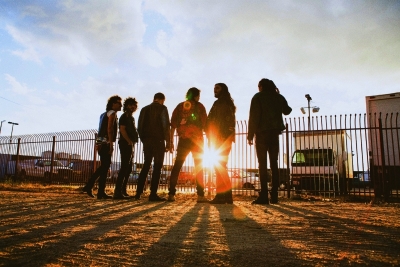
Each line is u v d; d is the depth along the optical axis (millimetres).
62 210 3582
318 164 8930
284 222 2621
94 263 1454
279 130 4617
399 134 9070
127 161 5449
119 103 5645
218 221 2699
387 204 4957
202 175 4938
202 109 5020
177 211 3502
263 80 4801
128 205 4234
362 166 7559
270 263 1406
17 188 9391
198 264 1410
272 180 4723
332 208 3916
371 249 1649
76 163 11805
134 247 1738
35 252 1653
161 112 5109
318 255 1531
